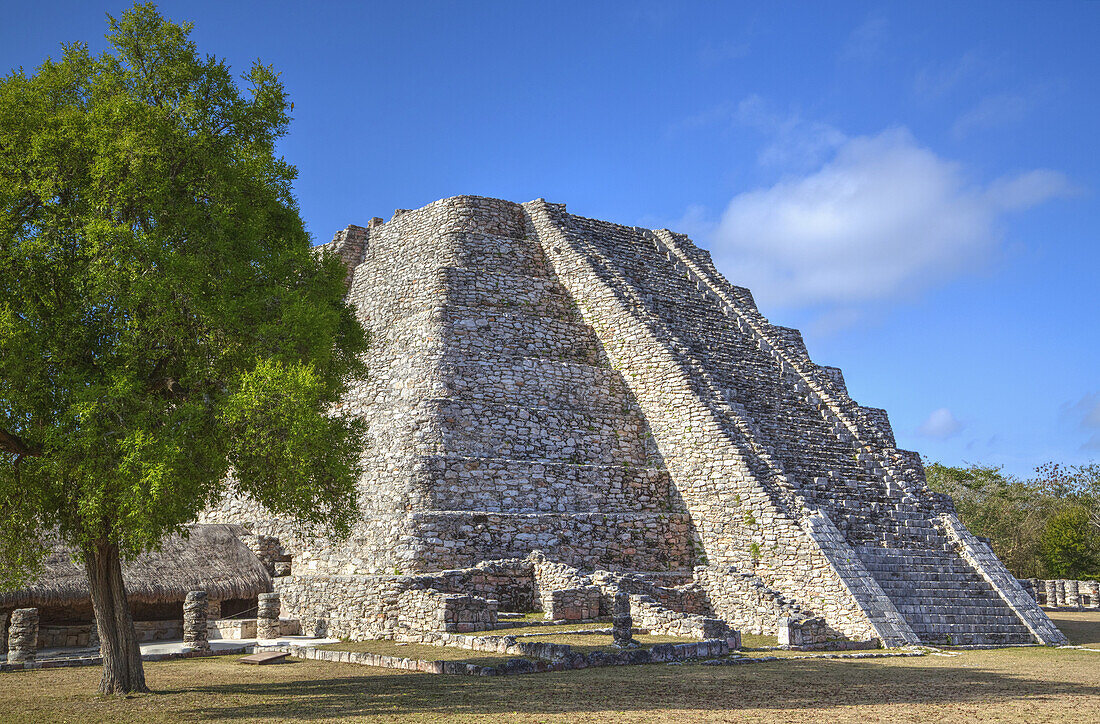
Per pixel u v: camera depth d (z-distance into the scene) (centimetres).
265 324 1672
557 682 1711
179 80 1795
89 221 1600
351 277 4247
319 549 3166
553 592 2527
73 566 2638
